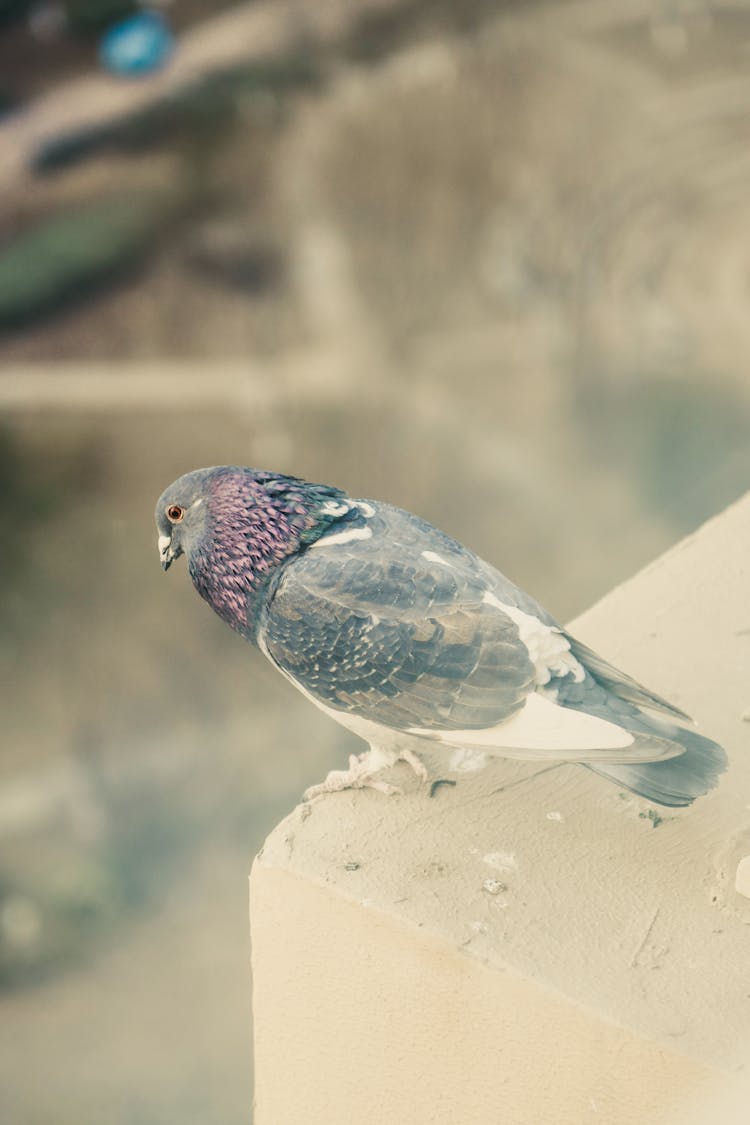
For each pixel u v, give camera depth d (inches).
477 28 1004.6
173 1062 539.8
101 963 590.2
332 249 870.4
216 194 909.8
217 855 625.9
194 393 787.4
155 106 955.3
